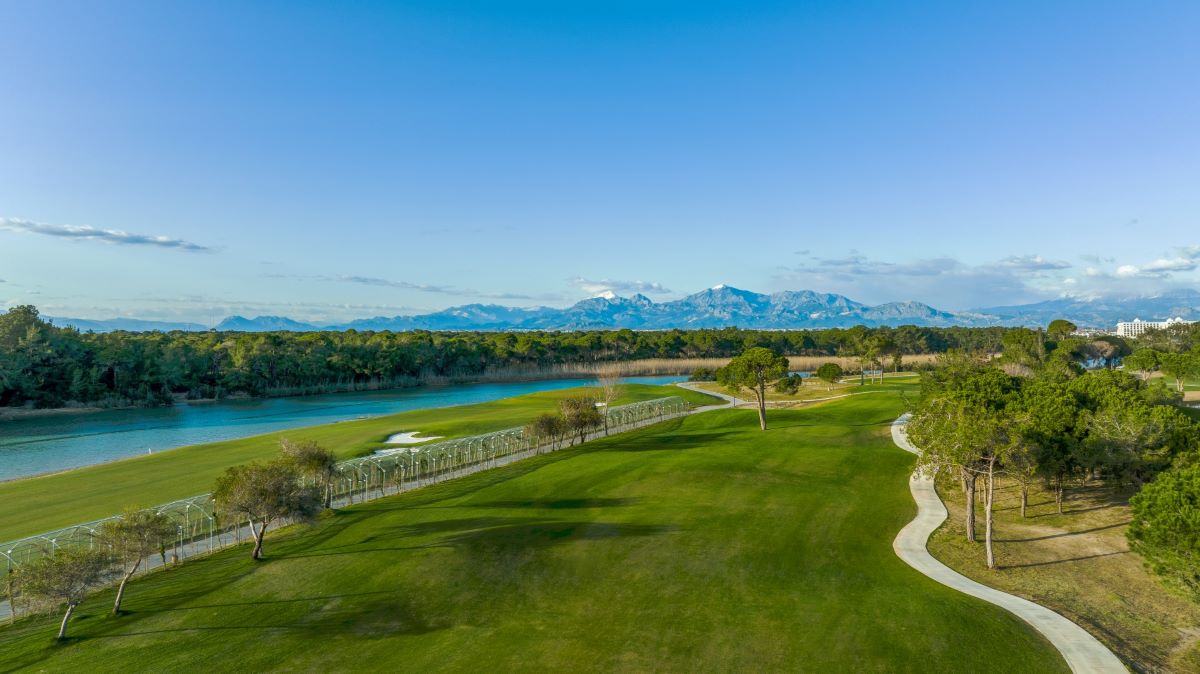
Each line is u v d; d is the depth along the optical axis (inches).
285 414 4522.6
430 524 1471.5
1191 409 2650.1
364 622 1005.2
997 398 1941.4
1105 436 1541.6
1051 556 1338.6
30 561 1181.7
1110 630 1018.7
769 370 2711.6
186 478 2094.0
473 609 1051.9
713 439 2566.4
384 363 6663.4
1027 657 901.2
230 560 1311.5
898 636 949.8
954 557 1320.1
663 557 1269.7
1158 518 976.3
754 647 919.7
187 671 856.3
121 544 1026.7
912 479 1907.0
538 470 2036.2
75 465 2807.6
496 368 7632.9
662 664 872.9
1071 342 4670.3
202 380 5757.9
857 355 6235.2
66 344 5093.5
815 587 1143.0
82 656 901.8
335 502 1772.9
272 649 917.8
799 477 1907.0
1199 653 954.1
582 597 1096.2
